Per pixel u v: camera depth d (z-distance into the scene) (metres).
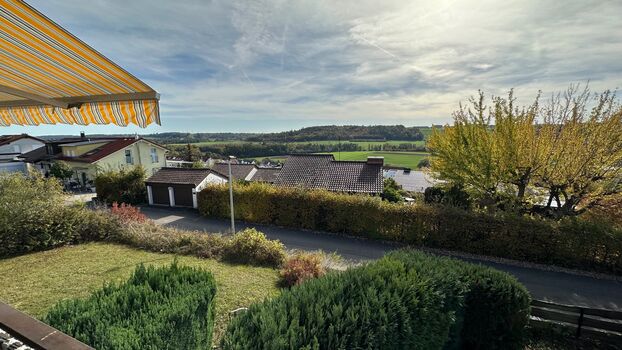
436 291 3.86
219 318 5.36
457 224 12.10
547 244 10.81
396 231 13.27
